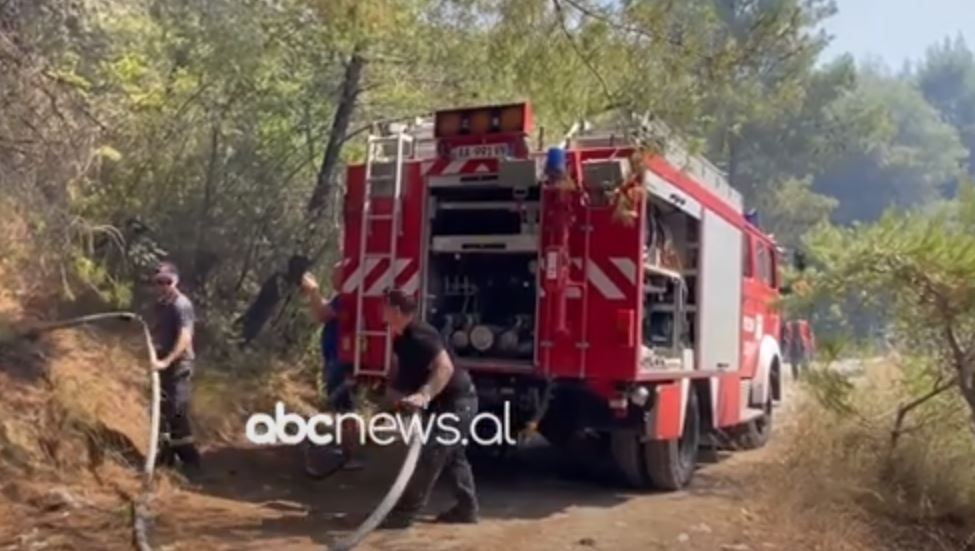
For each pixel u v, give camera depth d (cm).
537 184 820
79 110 912
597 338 822
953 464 904
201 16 1205
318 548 655
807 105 4634
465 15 891
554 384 866
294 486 852
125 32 1169
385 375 864
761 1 756
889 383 950
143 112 1185
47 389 823
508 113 836
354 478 894
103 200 1128
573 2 735
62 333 946
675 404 918
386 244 876
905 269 877
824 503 840
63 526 664
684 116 754
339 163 1340
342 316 888
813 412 1000
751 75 786
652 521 793
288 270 1280
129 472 795
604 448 991
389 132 899
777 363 1359
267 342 1248
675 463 927
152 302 1099
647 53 731
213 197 1263
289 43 1245
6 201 875
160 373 842
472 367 850
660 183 866
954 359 898
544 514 806
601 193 818
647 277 866
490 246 844
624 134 791
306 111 1348
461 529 732
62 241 970
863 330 941
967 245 864
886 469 913
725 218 1077
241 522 715
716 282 1041
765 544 742
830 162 5109
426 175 862
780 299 978
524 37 752
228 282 1278
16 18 842
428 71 1245
